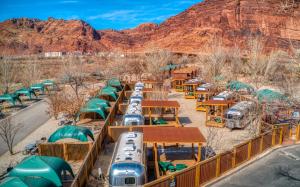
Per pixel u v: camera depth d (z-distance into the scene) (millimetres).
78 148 20062
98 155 20578
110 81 51062
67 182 16328
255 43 48625
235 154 17625
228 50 66625
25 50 192875
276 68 42938
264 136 20453
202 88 39594
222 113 29234
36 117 33781
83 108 29750
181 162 18484
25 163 14609
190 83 45844
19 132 27656
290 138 23375
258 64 47062
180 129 19031
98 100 33000
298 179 16297
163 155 19719
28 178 13648
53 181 14281
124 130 23609
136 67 72062
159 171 17062
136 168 14219
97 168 18359
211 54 57000
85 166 16281
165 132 18297
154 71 61500
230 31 143000
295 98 26938
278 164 18438
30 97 45344
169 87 53406
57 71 79125
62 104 32500
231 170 17391
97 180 16438
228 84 44406
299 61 16125
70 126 21531
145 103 28828
